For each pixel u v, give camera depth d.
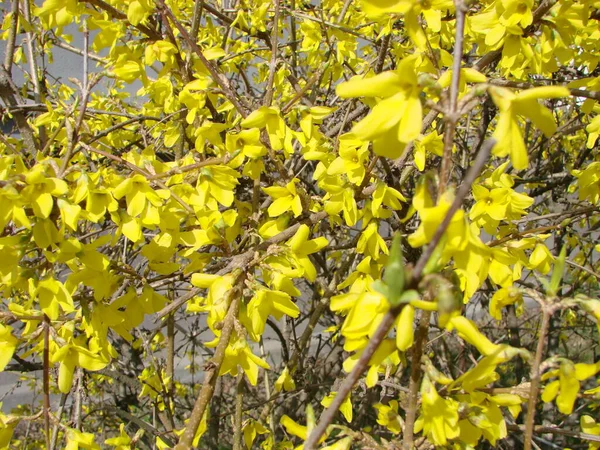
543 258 0.25
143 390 0.43
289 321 0.59
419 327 0.17
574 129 0.50
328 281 0.53
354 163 0.27
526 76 0.39
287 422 0.20
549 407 0.54
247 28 0.43
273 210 0.28
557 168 0.67
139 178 0.24
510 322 0.57
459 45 0.15
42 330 0.23
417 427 0.20
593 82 0.27
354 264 0.39
